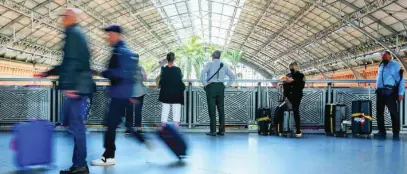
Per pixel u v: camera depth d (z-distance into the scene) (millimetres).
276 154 4844
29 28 24859
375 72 28203
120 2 27141
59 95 7895
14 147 3943
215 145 5664
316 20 27297
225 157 4602
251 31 37688
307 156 4699
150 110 7871
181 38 45031
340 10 22281
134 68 4113
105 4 26812
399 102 7738
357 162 4309
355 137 6859
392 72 6879
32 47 27953
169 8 31719
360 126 6930
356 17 22625
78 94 3574
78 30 3590
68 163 4211
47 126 4066
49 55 31047
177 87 6371
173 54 6379
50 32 26859
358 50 28891
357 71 31016
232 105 7883
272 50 43750
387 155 4801
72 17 3561
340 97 7844
